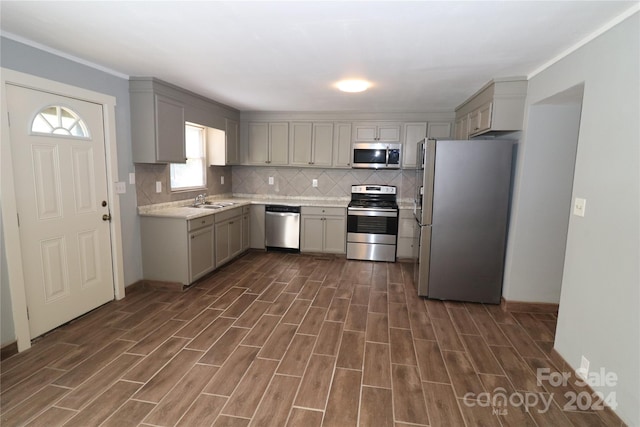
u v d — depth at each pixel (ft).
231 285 12.83
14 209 7.88
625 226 5.90
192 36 7.43
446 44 7.68
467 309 11.08
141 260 12.26
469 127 13.29
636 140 5.72
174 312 10.39
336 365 7.80
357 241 16.46
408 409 6.44
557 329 7.99
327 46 7.89
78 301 9.82
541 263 10.65
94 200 10.17
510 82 10.24
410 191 17.67
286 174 18.62
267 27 6.87
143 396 6.63
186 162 13.88
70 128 9.30
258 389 6.91
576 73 7.56
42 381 7.01
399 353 8.38
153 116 11.20
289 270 14.82
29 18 6.63
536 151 10.16
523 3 5.72
